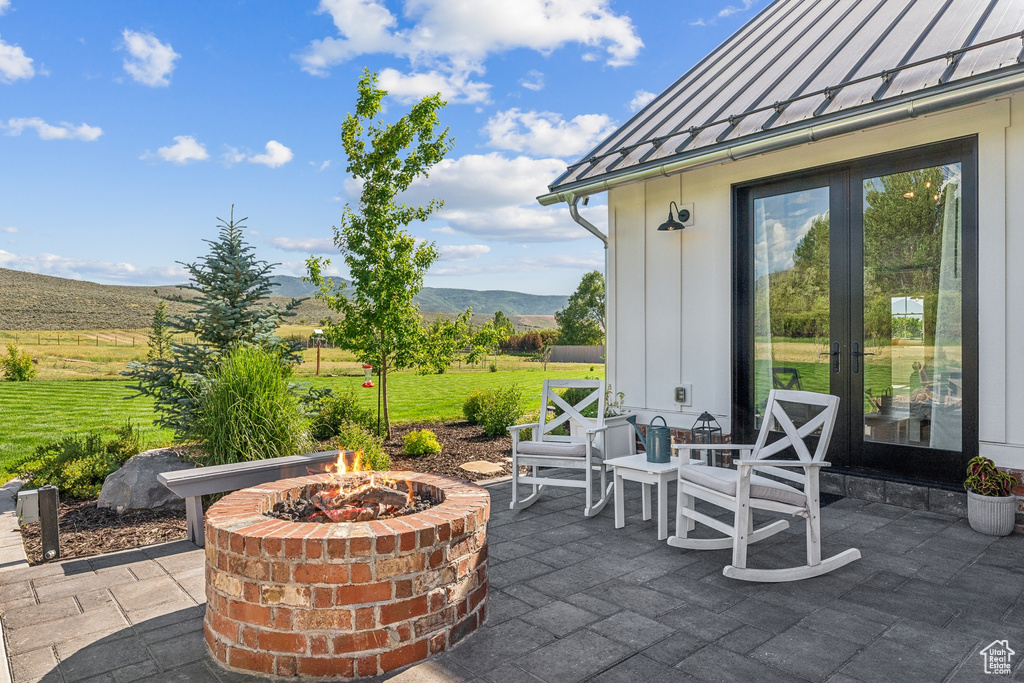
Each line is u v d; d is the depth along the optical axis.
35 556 4.21
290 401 5.79
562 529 4.68
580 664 2.58
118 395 16.77
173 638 2.93
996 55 4.01
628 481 6.43
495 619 3.05
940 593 3.31
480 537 2.98
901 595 3.29
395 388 19.19
